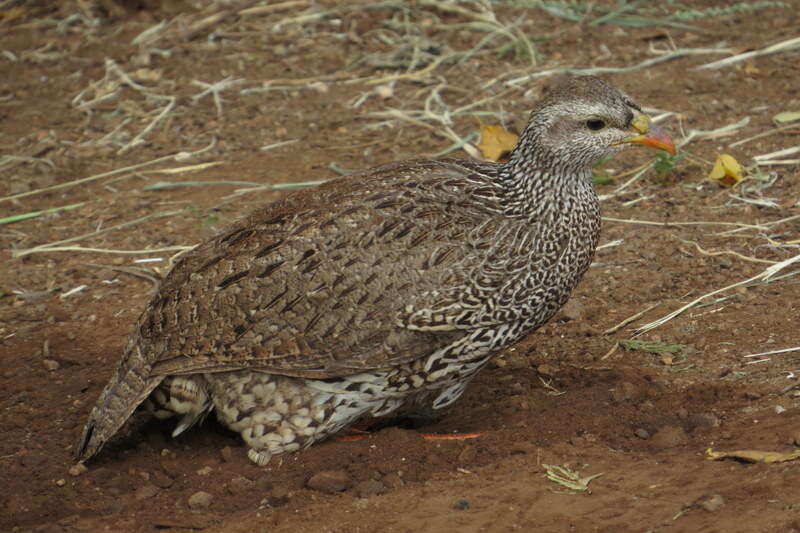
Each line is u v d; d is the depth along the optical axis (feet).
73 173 42.22
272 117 45.78
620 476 22.20
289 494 22.88
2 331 31.81
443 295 23.77
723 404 25.02
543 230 24.75
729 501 20.48
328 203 24.90
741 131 40.50
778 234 33.22
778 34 49.14
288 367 23.77
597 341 29.12
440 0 54.44
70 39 54.44
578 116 24.63
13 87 49.83
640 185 38.01
